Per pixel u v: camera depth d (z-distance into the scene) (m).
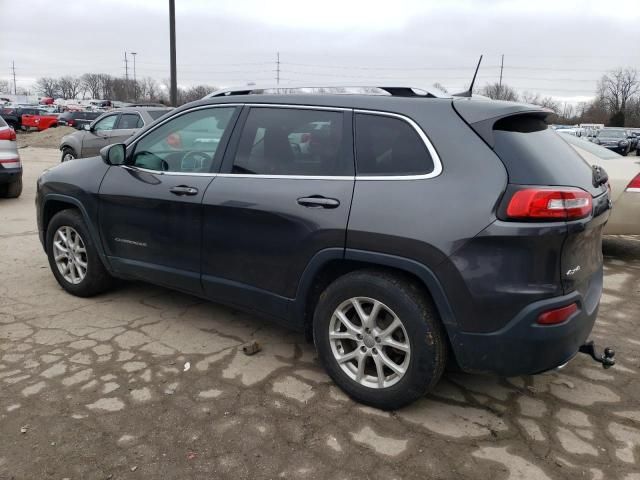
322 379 3.31
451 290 2.62
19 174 9.38
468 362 2.70
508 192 2.55
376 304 2.87
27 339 3.78
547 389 3.26
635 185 5.56
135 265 4.04
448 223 2.61
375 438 2.75
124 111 12.26
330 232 2.93
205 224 3.52
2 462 2.53
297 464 2.55
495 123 2.73
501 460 2.60
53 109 48.44
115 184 4.07
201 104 3.75
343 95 3.17
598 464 2.58
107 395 3.09
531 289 2.53
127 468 2.50
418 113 2.86
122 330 3.96
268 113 3.40
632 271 5.70
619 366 3.57
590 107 89.44
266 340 3.85
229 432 2.77
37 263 5.62
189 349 3.68
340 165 3.03
